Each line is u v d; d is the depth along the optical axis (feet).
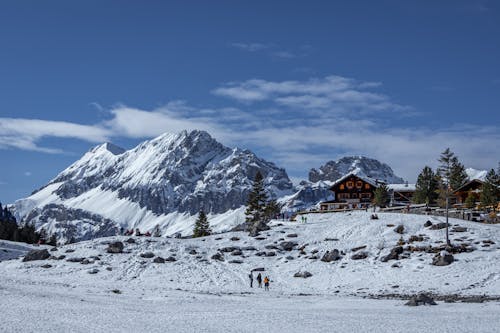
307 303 186.09
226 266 291.79
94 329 116.78
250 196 464.65
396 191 530.68
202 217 514.68
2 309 137.59
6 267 285.84
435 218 356.59
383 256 283.59
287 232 356.79
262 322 135.03
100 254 305.12
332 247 313.94
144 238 340.18
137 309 154.51
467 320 140.46
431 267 261.44
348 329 125.80
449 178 397.19
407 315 151.02
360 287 243.40
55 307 147.33
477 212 376.89
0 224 584.81
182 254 312.29
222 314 148.56
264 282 247.29
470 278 241.55
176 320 135.23
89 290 207.51
